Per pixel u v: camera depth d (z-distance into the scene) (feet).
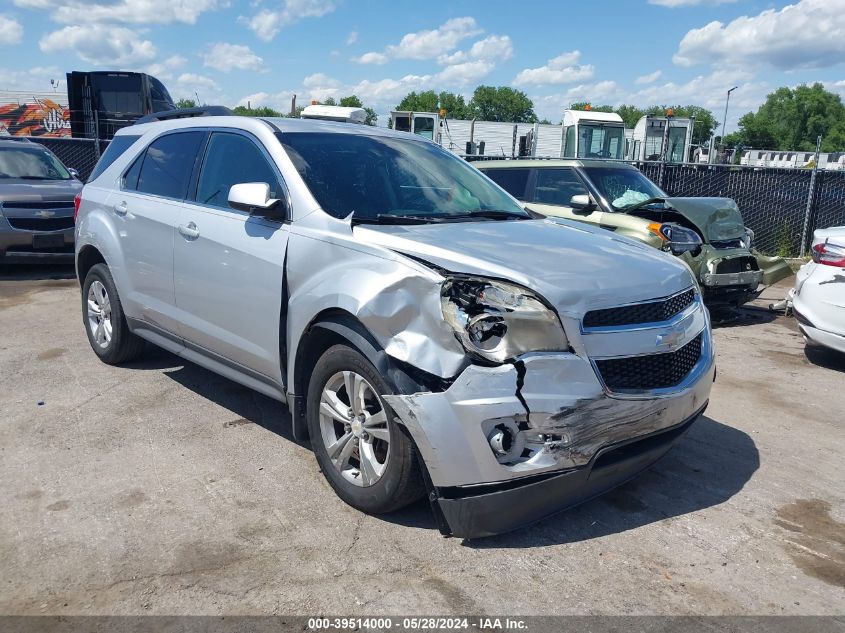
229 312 13.83
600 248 12.34
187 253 14.79
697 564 10.37
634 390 10.56
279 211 12.88
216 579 9.72
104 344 18.84
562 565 10.25
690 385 11.47
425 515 11.51
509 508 9.91
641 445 11.09
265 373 13.29
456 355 9.76
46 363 19.13
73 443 14.06
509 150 88.53
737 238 26.32
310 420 12.17
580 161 28.84
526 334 9.85
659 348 10.86
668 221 26.53
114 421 15.21
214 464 13.25
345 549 10.48
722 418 16.56
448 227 12.62
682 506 12.11
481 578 9.87
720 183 42.55
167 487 12.31
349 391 11.27
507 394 9.63
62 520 11.18
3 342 21.18
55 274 33.35
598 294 10.41
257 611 9.09
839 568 10.34
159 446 13.99
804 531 11.37
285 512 11.52
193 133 16.12
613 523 11.48
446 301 9.93
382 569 10.02
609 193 27.76
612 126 72.28
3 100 82.94
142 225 16.34
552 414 9.80
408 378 10.06
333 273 11.53
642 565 10.30
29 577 9.71
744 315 28.73
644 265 11.76
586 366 10.09
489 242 11.73
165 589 9.49
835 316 19.98
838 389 18.95
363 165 14.10
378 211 13.01
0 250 30.89
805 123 367.86
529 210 15.75
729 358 22.04
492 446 9.70
